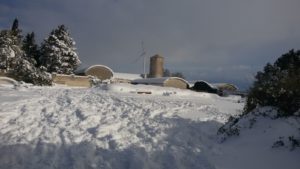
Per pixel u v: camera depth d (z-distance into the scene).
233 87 63.62
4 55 43.25
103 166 7.82
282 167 7.21
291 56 24.67
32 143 9.72
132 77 74.12
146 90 37.53
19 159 8.23
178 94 37.66
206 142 9.98
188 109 17.44
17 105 16.03
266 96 11.24
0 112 13.85
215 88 59.16
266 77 12.22
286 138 8.29
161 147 9.36
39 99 19.12
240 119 10.73
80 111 14.97
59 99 19.78
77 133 10.95
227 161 8.11
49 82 44.75
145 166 7.74
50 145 9.51
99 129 11.35
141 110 16.08
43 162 8.04
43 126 11.93
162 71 75.31
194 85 59.72
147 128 11.80
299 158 7.31
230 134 9.99
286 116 9.45
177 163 7.98
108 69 63.34
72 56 60.53
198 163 7.97
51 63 58.91
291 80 10.71
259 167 7.48
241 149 8.73
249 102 11.94
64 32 60.59
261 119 9.93
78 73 64.12
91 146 9.46
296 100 9.77
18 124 12.05
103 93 27.36
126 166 7.86
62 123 12.45
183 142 9.87
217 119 14.09
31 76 43.38
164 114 15.16
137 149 9.16
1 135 10.43
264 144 8.50
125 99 21.23
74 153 8.79
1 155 8.45
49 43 59.78
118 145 9.50
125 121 13.19
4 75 43.00
